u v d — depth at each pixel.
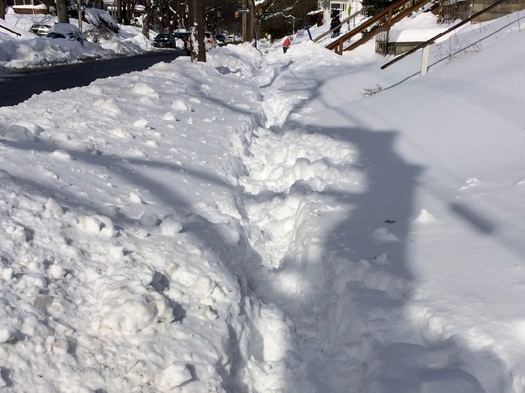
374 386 2.69
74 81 17.67
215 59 21.56
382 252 4.03
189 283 3.58
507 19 13.88
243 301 3.71
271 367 3.37
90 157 5.38
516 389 2.47
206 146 7.14
